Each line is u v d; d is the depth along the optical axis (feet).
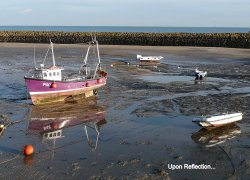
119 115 59.57
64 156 41.81
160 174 37.11
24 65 117.50
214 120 51.39
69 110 63.26
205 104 66.08
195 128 52.65
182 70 111.24
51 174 36.99
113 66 117.60
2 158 40.91
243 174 37.37
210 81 91.61
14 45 203.82
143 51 171.63
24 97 72.13
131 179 36.01
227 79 94.84
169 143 46.47
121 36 221.25
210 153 43.14
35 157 41.42
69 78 73.51
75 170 37.99
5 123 54.54
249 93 76.28
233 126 53.57
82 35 237.66
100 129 52.26
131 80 91.66
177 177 36.70
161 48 187.01
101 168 38.55
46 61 129.59
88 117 58.70
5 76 94.48
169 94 75.10
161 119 57.00
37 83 65.62
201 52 165.07
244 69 112.37
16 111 61.77
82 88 71.46
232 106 64.69
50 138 48.21
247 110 62.08
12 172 37.35
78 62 127.65
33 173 37.17
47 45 209.15
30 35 243.60
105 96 73.77
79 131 51.39
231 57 144.97
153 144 46.06
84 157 41.57
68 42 236.43
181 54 157.28
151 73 104.88
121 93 76.38
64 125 54.34
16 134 49.67
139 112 61.00
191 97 71.77
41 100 67.05
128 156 41.98
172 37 210.38
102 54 156.66
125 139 47.91
